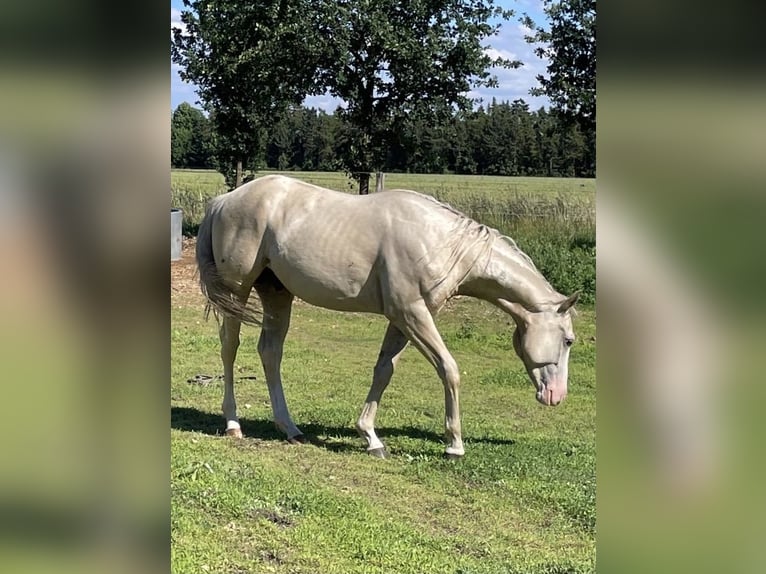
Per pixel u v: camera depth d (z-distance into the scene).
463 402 7.47
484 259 5.54
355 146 16.98
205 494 4.24
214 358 8.87
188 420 6.21
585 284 11.59
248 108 18.67
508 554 3.93
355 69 16.19
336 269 5.52
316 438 5.96
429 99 16.28
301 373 8.37
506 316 11.37
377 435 6.13
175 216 13.97
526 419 6.91
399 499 4.71
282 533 3.93
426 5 15.66
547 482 5.10
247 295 5.85
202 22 17.33
